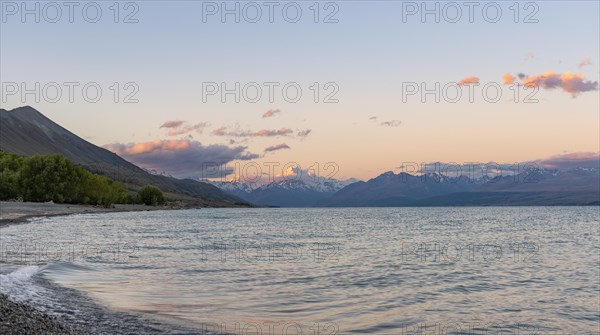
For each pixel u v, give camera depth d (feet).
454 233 311.47
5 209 422.00
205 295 85.15
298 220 543.80
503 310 81.82
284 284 99.91
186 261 134.62
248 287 94.99
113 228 277.23
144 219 426.92
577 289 104.47
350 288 98.84
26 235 200.44
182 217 524.52
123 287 88.89
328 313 74.95
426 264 143.33
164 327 61.52
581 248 211.00
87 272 105.70
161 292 86.02
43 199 561.84
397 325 69.00
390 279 112.47
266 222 469.16
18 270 100.42
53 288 83.30
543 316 77.82
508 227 399.24
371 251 181.06
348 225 420.77
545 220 561.84
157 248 173.27
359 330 65.51
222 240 222.48
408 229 357.61
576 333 67.51
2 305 61.31
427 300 88.79
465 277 119.03
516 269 136.77
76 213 449.89
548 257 172.65
